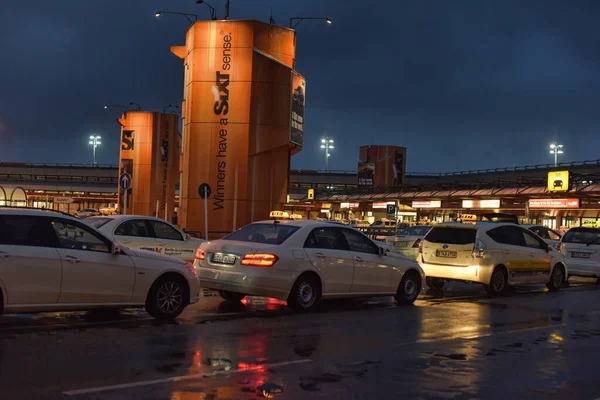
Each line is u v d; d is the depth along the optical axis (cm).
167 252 1487
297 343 845
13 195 3853
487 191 4875
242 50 2847
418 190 5784
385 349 826
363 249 1234
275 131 2878
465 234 1509
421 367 729
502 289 1529
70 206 9719
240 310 1138
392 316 1128
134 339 830
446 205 5766
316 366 716
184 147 3009
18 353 727
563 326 1073
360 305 1279
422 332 966
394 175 9681
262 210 2889
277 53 2938
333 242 1186
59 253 874
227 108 2847
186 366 691
